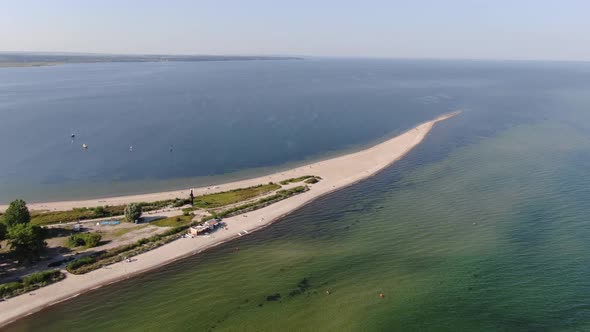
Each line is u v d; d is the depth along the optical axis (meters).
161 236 72.94
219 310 54.91
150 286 60.12
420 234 74.25
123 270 63.19
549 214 79.62
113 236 73.06
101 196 96.06
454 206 85.44
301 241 73.31
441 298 56.00
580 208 81.62
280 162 120.62
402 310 53.91
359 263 65.69
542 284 58.09
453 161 116.12
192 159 122.88
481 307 54.00
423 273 62.03
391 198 91.12
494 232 73.50
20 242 62.06
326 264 65.56
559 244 68.44
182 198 92.19
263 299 57.03
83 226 77.06
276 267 65.00
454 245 69.69
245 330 50.94
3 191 98.88
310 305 55.44
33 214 81.94
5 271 61.81
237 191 96.31
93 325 52.34
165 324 52.41
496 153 122.81
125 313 54.59
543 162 112.19
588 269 61.06
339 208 86.69
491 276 60.47
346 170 110.44
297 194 93.19
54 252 67.44
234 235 74.94
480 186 96.00
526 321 51.25
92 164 118.38
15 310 53.91
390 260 66.12
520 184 96.12
